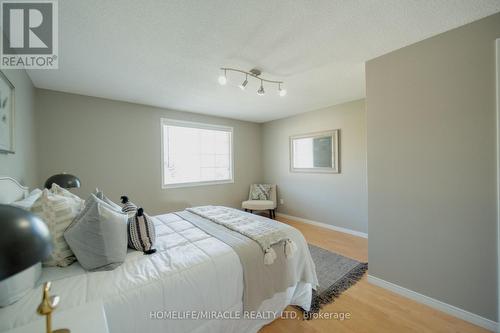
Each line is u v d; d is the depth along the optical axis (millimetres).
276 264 1559
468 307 1562
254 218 2146
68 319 709
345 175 3598
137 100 3221
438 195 1685
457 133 1589
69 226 1227
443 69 1640
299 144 4293
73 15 1386
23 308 859
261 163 5168
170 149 3842
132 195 3328
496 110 1431
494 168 1450
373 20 1489
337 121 3662
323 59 2029
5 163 1572
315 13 1411
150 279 1091
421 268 1779
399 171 1881
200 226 1928
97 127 3025
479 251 1519
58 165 2734
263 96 3117
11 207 507
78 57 1923
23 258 455
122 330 929
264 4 1322
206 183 4230
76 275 1109
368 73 2051
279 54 1930
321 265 2445
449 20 1502
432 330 1495
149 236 1420
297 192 4379
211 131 4402
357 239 3297
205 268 1244
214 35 1635
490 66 1454
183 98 3150
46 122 2656
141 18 1429
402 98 1849
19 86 1921
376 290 1974
